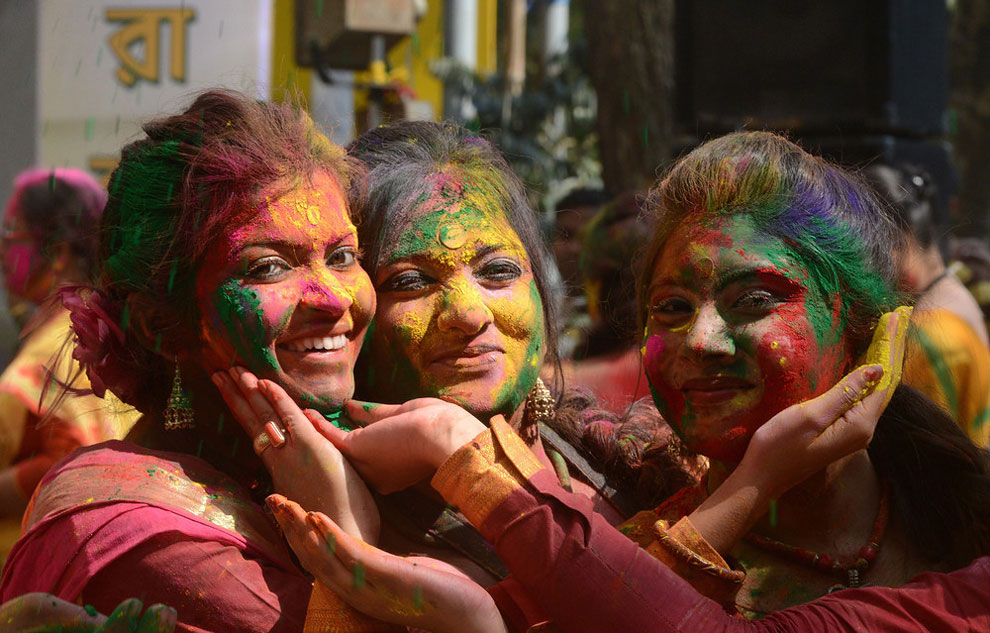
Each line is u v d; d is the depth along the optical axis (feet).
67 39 19.01
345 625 6.43
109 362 7.64
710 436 7.03
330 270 7.29
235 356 7.14
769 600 7.19
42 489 7.22
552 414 8.21
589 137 38.14
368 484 7.11
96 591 6.71
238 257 7.06
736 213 7.07
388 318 7.66
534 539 6.45
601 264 12.59
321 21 21.85
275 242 7.07
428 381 7.61
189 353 7.47
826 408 6.73
